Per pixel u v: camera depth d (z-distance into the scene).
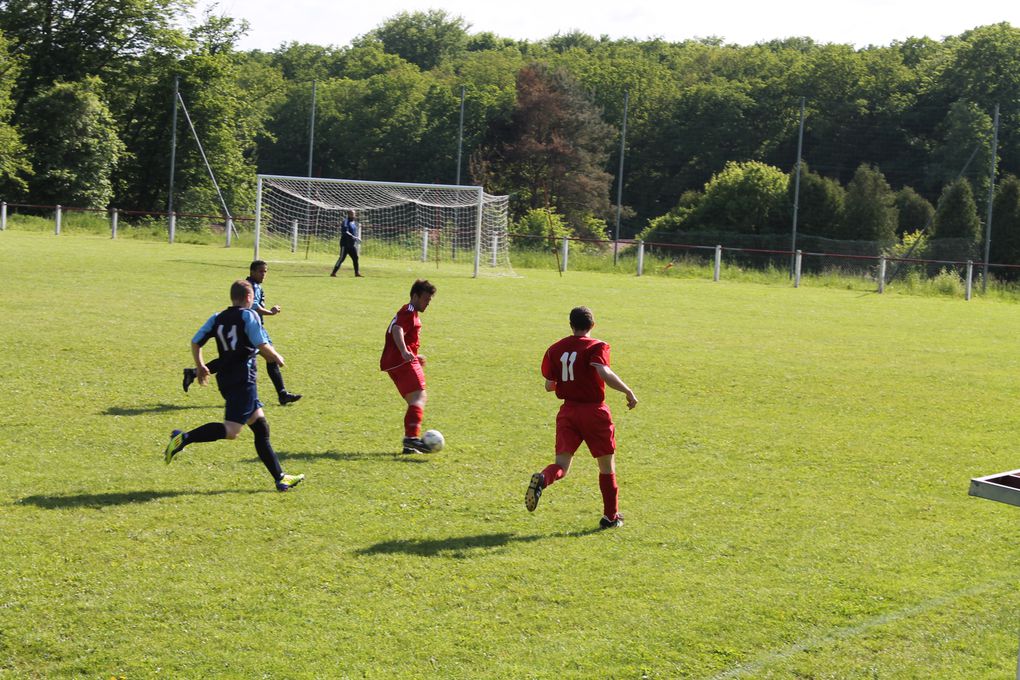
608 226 76.94
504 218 36.69
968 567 6.80
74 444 9.20
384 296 22.94
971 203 47.56
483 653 5.34
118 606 5.77
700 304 25.47
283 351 14.73
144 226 45.16
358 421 10.70
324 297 22.19
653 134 79.38
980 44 70.94
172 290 21.48
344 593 6.07
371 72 100.81
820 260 49.53
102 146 50.22
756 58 96.62
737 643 5.54
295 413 10.98
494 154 73.06
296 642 5.41
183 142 54.56
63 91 49.19
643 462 9.51
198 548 6.72
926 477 9.27
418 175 78.56
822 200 57.53
